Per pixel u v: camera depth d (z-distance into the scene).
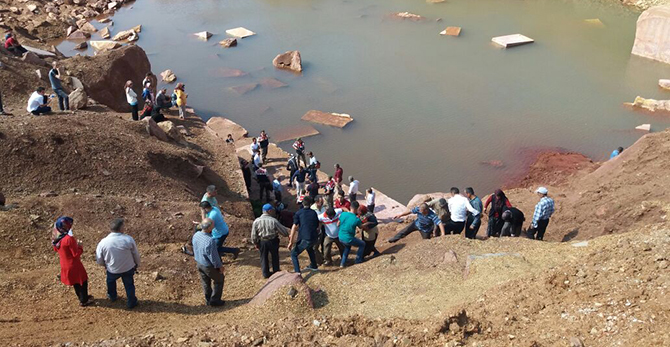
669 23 32.31
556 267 9.16
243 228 14.14
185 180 16.78
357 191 20.08
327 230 11.43
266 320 8.63
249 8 46.91
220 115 28.67
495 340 7.48
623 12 43.12
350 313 8.80
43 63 23.45
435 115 27.97
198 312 9.41
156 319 8.95
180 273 11.29
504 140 25.45
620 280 8.05
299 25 42.19
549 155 23.53
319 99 30.14
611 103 28.62
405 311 8.69
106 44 37.81
